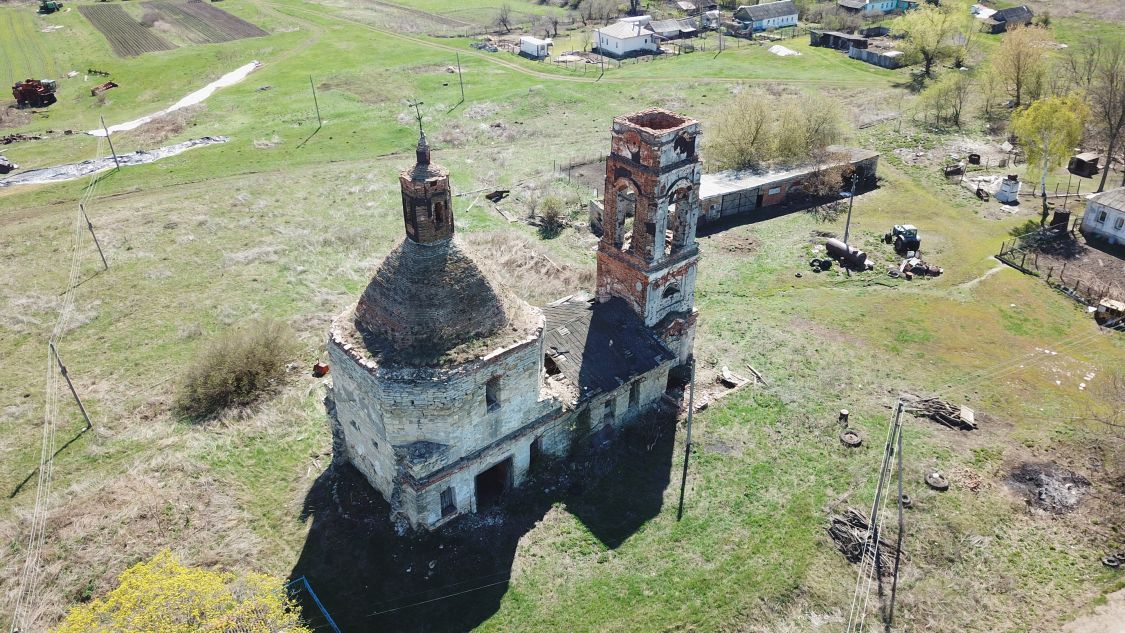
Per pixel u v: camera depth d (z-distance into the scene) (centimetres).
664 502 3894
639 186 3869
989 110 9906
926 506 3847
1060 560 3575
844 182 7919
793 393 4706
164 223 7244
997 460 4172
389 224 7288
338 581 3472
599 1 17100
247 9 17075
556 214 7119
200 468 4159
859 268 6275
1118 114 7406
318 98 11081
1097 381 4812
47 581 3500
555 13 17238
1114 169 8112
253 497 3984
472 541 3634
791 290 5991
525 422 3709
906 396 4700
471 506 3744
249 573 3397
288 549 3653
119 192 8050
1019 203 7438
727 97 10869
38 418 4622
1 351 5294
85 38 14762
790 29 15325
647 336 4291
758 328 5406
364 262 6525
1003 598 3394
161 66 12950
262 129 9938
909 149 8775
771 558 3584
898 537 3603
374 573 3500
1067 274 6047
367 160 8969
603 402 4072
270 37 14700
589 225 7156
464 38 14862
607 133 9638
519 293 5866
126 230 7094
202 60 13238
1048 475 4044
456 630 3250
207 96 11438
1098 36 12738
